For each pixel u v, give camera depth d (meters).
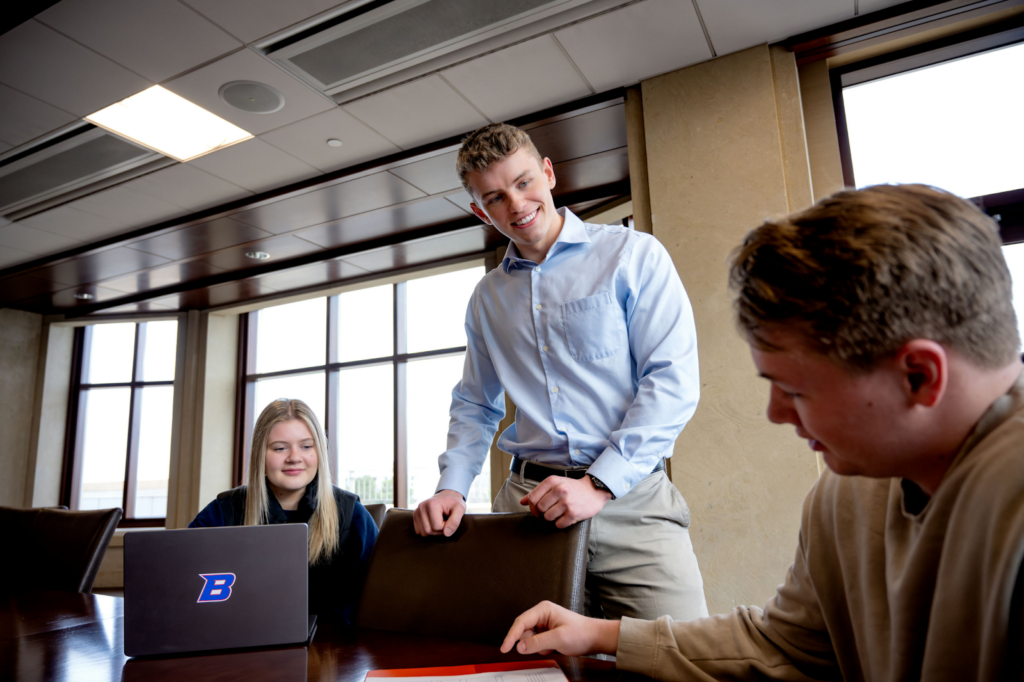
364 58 3.22
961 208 0.51
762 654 0.81
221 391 7.25
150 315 7.34
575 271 1.54
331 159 4.22
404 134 3.93
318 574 1.91
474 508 5.93
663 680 0.83
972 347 0.50
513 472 1.59
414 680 0.86
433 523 1.24
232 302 7.07
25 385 7.40
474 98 3.59
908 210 0.51
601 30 3.08
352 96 3.53
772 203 3.07
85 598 1.67
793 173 3.08
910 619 0.59
